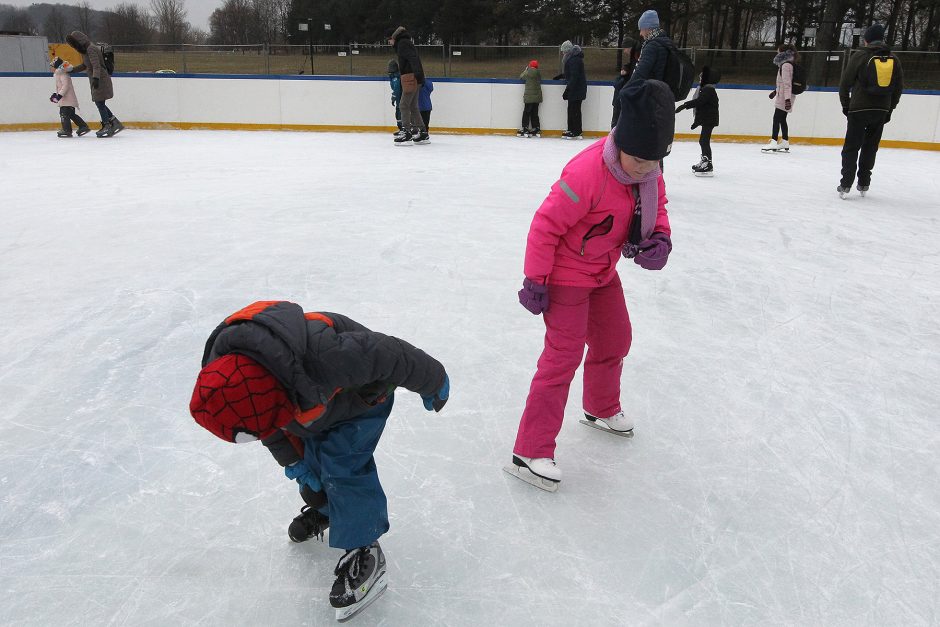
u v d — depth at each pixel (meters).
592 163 2.11
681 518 2.31
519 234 5.59
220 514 2.29
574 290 2.30
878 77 6.80
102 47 13.30
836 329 3.88
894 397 3.13
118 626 1.85
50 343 3.53
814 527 2.28
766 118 12.92
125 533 2.19
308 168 8.77
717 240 5.62
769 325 3.92
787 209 6.83
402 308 4.01
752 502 2.40
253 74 14.02
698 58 13.53
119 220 5.97
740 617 1.91
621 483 2.49
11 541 2.15
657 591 2.00
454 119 13.78
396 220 6.00
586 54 14.37
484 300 4.16
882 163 10.35
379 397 1.78
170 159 9.50
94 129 13.74
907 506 2.39
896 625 1.88
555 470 2.42
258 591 1.98
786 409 3.01
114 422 2.82
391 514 2.30
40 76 13.28
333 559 2.10
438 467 2.56
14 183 7.65
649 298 4.30
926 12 27.44
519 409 2.97
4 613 1.88
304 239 5.37
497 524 2.27
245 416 1.42
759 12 27.06
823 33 21.81
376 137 12.70
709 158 8.73
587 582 2.03
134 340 3.57
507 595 1.97
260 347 1.45
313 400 1.52
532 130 13.38
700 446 2.73
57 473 2.48
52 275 4.56
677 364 3.41
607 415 2.75
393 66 11.99
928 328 3.92
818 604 1.95
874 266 5.03
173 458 2.59
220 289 4.29
